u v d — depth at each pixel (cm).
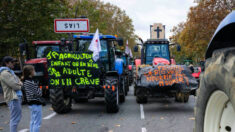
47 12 1582
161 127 568
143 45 1437
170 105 902
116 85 751
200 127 203
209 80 178
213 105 189
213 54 179
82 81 719
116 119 665
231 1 2191
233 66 145
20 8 1468
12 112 452
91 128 565
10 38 1405
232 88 143
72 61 715
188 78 801
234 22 153
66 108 770
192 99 1077
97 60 715
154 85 794
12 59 459
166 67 812
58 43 1252
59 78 720
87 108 870
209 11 2334
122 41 827
